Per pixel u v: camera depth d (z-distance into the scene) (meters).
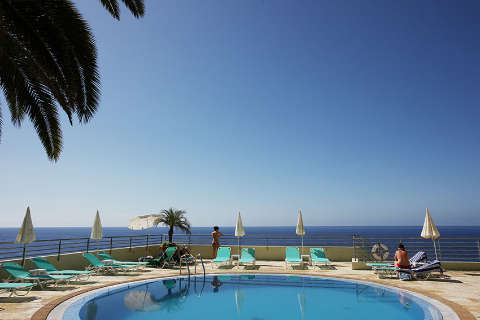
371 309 6.29
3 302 6.28
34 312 5.52
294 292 7.88
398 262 9.06
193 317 5.88
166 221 16.03
